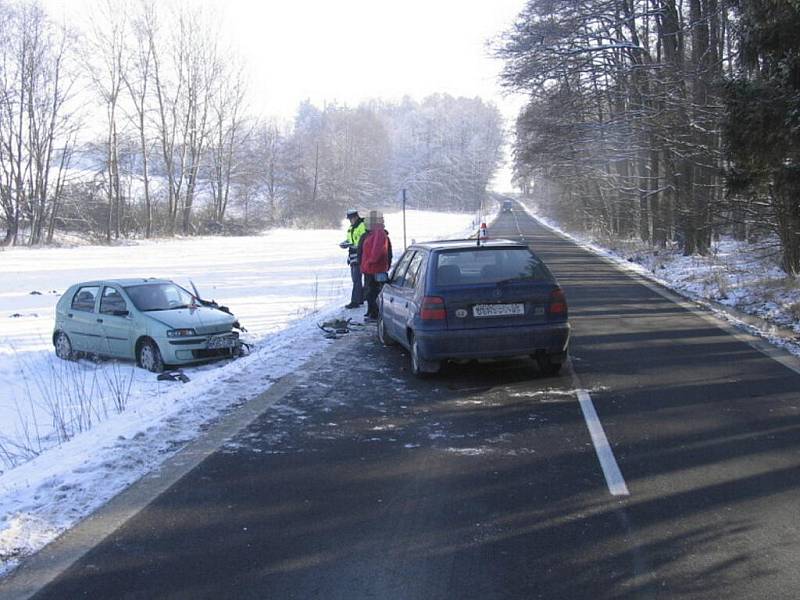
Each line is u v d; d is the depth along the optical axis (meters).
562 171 39.19
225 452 5.63
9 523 4.30
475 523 4.23
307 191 86.81
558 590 3.43
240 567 3.73
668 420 6.31
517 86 27.02
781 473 4.95
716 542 3.92
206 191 65.62
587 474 5.02
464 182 143.50
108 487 4.90
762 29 9.74
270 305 15.71
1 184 44.00
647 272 22.33
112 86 48.47
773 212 15.13
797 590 3.40
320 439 5.95
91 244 45.91
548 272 8.02
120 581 3.61
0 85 43.22
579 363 8.81
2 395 8.89
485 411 6.73
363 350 9.89
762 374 7.98
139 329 10.18
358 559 3.79
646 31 26.39
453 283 7.75
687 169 23.28
